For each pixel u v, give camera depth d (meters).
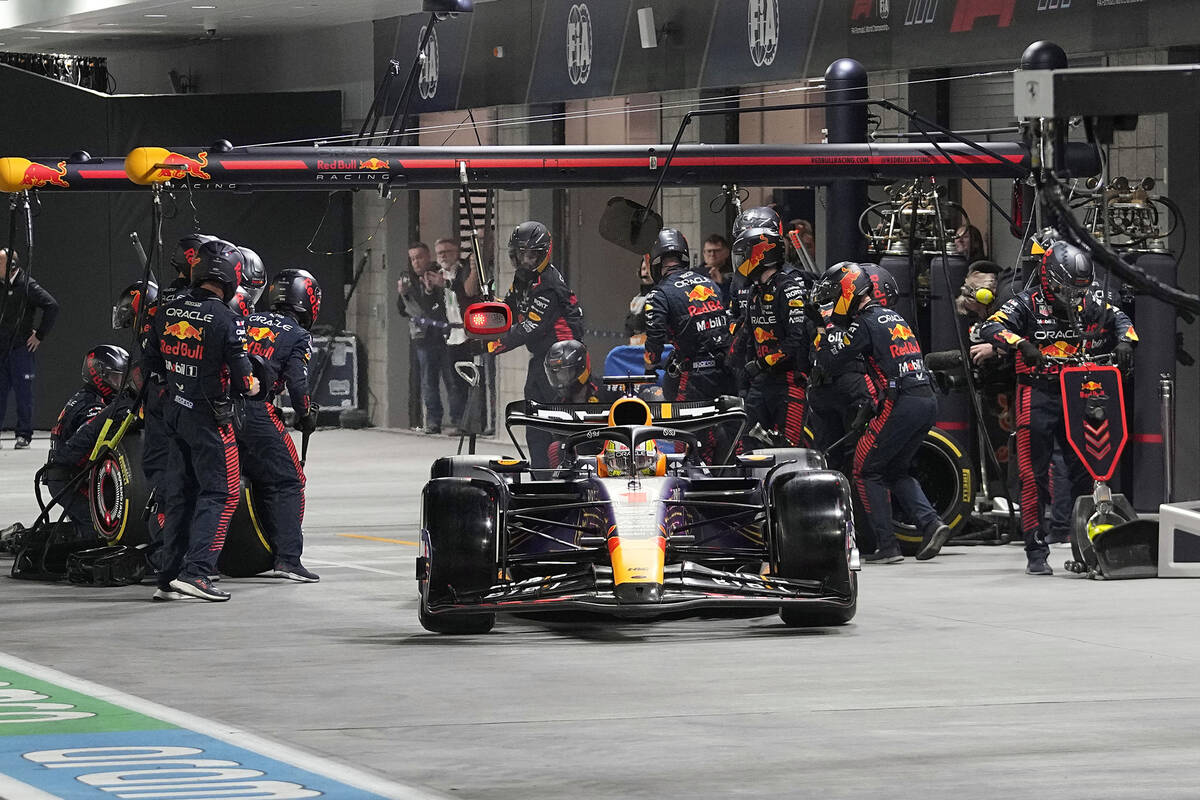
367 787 20.64
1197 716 24.62
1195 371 51.06
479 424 79.81
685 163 47.06
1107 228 23.12
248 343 39.59
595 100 73.12
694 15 67.25
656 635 31.98
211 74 95.19
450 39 79.69
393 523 52.34
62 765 21.80
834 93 48.94
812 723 24.14
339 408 87.00
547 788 20.62
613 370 52.84
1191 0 49.66
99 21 84.25
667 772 21.38
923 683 27.03
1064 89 22.39
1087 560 39.69
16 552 41.88
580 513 33.34
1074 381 40.31
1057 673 27.91
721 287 58.25
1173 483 46.94
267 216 86.19
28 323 77.56
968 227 55.53
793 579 31.73
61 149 86.06
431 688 26.84
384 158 45.81
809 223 62.72
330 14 81.44
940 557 44.03
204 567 36.94
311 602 36.72
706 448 44.62
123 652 30.47
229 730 23.86
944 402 47.66
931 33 57.97
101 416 41.19
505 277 78.25
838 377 42.81
